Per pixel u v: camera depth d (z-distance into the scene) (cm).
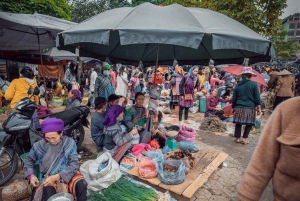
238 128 522
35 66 1171
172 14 264
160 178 302
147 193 269
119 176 294
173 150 404
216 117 647
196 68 655
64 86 1075
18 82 395
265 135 125
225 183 345
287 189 114
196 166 348
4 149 317
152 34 230
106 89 591
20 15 427
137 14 262
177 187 290
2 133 321
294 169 109
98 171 288
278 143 117
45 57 922
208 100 701
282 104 121
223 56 464
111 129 365
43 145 242
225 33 239
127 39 233
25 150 346
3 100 854
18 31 503
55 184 231
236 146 508
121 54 528
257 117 716
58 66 1253
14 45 605
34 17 444
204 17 277
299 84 948
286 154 110
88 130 595
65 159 244
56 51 895
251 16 495
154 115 422
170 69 1703
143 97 413
